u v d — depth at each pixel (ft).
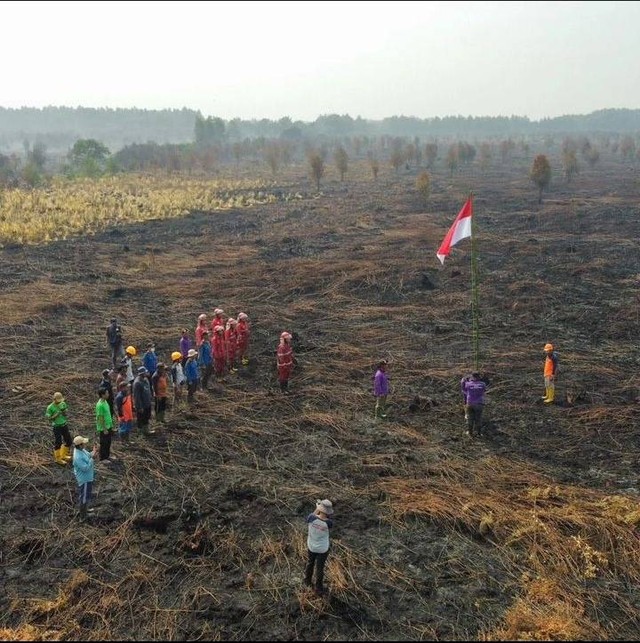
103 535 30.17
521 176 252.62
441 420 43.39
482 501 32.42
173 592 26.27
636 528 29.89
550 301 72.13
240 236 120.57
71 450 38.58
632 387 47.80
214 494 33.81
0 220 127.85
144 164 291.17
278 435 41.22
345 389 48.85
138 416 40.29
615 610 25.14
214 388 49.08
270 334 62.95
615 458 37.68
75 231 124.06
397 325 65.46
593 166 266.98
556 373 47.03
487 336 61.21
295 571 27.53
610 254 96.89
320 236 119.44
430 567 27.84
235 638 23.70
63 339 60.90
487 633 23.77
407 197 181.57
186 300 75.61
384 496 33.53
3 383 49.52
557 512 31.14
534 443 39.75
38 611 24.91
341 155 235.40
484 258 96.17
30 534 30.17
